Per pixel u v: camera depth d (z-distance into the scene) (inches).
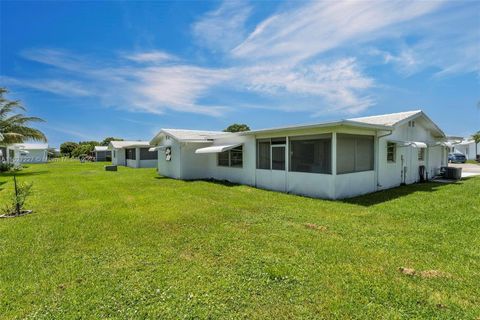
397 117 569.3
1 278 168.2
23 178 790.5
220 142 717.9
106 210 358.9
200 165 779.4
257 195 471.2
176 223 290.2
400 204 374.9
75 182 688.4
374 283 155.0
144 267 181.8
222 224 284.4
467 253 198.2
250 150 605.3
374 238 234.1
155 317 126.9
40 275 171.8
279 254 199.9
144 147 1291.8
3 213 348.2
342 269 173.9
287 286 153.9
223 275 168.4
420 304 134.4
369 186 490.0
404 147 588.7
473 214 311.1
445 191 482.6
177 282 159.9
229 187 578.9
